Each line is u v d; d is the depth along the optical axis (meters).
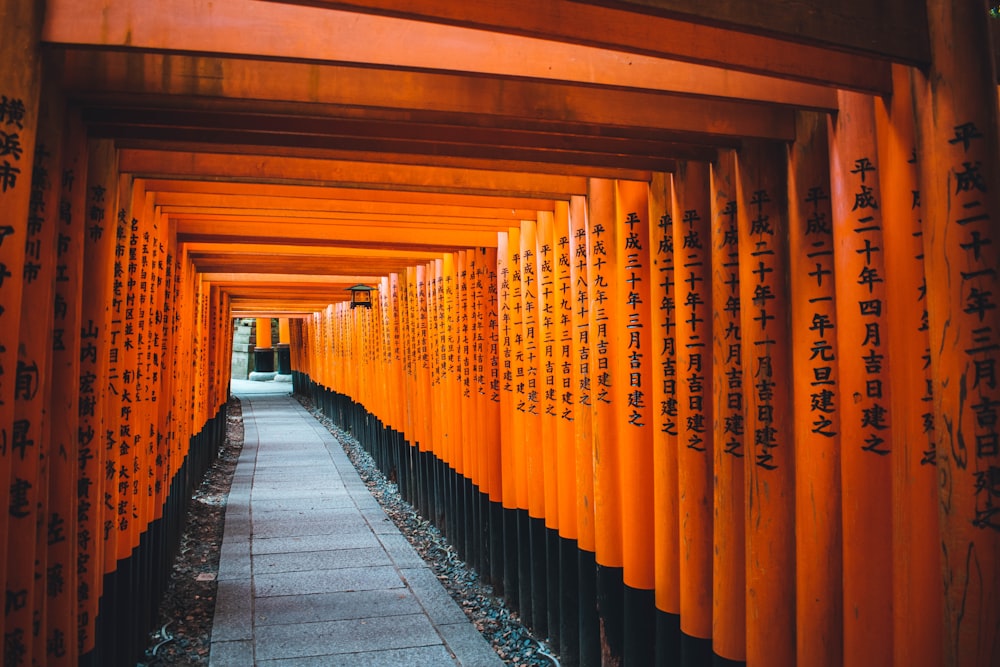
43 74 2.66
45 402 2.75
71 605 3.00
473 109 2.85
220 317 12.70
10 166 2.18
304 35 2.37
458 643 5.15
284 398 23.70
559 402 4.87
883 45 2.19
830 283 2.86
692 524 3.51
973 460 2.19
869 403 2.68
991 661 2.17
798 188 2.94
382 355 11.16
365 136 3.20
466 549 7.03
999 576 2.17
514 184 4.32
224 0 2.32
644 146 3.37
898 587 2.61
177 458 7.02
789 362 3.07
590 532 4.51
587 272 4.45
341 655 4.93
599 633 4.43
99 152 3.44
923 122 2.28
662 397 3.73
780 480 3.07
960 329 2.20
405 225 5.81
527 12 2.15
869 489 2.70
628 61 2.60
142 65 2.71
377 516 8.62
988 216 2.17
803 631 2.91
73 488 3.02
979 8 2.19
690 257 3.52
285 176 4.07
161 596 5.69
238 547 7.33
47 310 2.61
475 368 6.79
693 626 3.50
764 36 2.11
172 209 5.28
